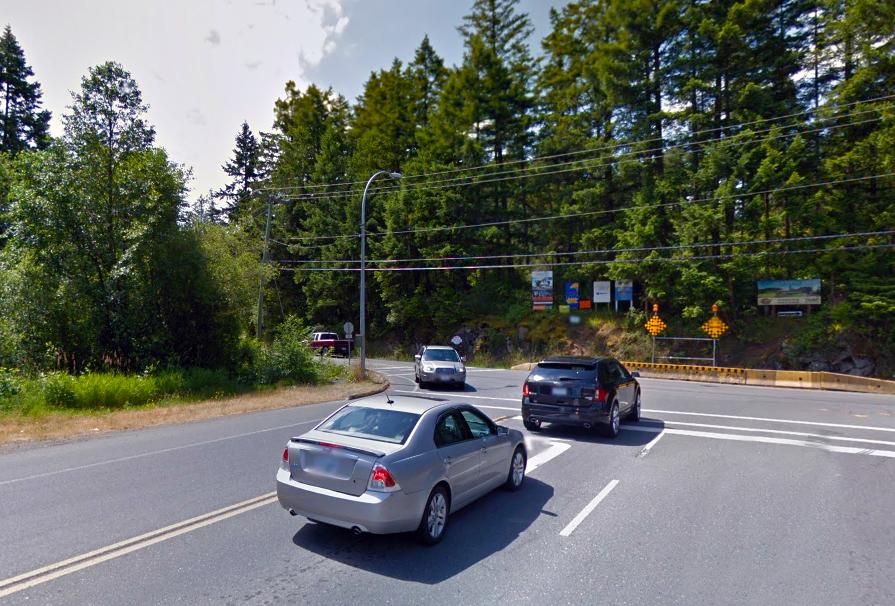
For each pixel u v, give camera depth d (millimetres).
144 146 21906
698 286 30422
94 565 5109
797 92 33312
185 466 8984
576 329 37375
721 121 32656
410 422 6070
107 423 13109
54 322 19859
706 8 32500
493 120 42938
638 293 36531
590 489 7988
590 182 37750
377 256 46344
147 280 21766
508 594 4648
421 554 5523
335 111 59219
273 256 55125
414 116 49594
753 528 6391
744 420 14539
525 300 42281
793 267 30016
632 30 34000
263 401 17797
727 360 30578
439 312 43000
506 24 44188
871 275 27484
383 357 46938
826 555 5598
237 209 67125
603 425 11859
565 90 40031
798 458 10102
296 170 57625
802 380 25250
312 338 46656
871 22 27641
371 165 50094
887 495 7762
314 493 5504
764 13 31188
